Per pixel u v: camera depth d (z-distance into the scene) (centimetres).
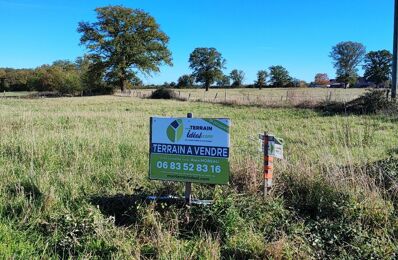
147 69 7119
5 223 504
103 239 462
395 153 943
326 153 816
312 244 453
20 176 684
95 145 938
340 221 505
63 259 431
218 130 530
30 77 9138
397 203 571
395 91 2220
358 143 1102
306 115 2144
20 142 952
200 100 4022
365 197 552
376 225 504
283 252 431
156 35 7125
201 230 493
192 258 438
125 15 6925
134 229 499
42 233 486
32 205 546
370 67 11362
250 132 1360
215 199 536
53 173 722
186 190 546
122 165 788
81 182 666
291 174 650
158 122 547
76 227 477
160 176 551
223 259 441
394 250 443
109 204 570
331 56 11756
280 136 1261
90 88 7019
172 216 518
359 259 432
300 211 566
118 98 5116
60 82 7188
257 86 12038
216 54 10706
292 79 12094
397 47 2211
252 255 436
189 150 540
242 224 498
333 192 573
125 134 1192
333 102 2492
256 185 609
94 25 6912
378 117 1923
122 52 6925
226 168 530
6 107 2992
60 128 1331
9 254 423
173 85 11931
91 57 6925
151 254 445
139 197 573
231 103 3409
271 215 529
